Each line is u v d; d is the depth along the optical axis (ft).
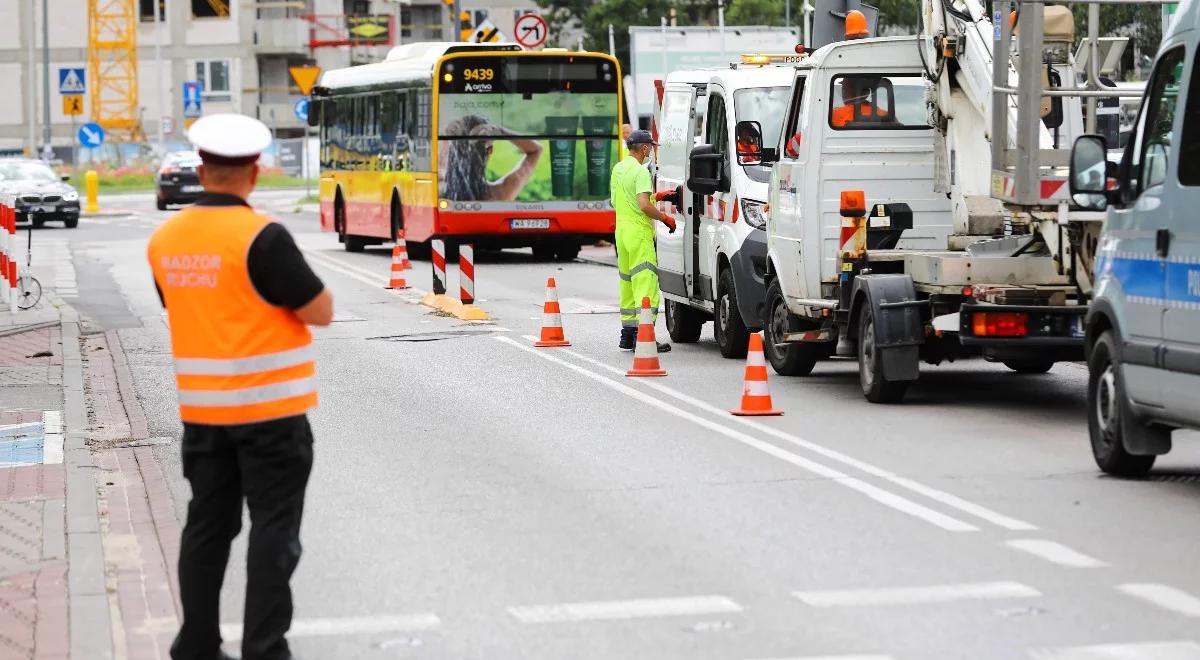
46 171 485.56
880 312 140.05
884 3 486.79
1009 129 133.69
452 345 191.52
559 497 102.73
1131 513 95.91
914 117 153.58
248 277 65.31
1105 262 108.58
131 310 239.91
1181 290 97.91
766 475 109.19
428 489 106.22
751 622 73.46
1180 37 100.68
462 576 83.10
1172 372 98.89
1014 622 72.74
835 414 136.87
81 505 101.86
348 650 70.64
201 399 65.98
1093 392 109.91
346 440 126.31
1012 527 92.22
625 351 183.83
